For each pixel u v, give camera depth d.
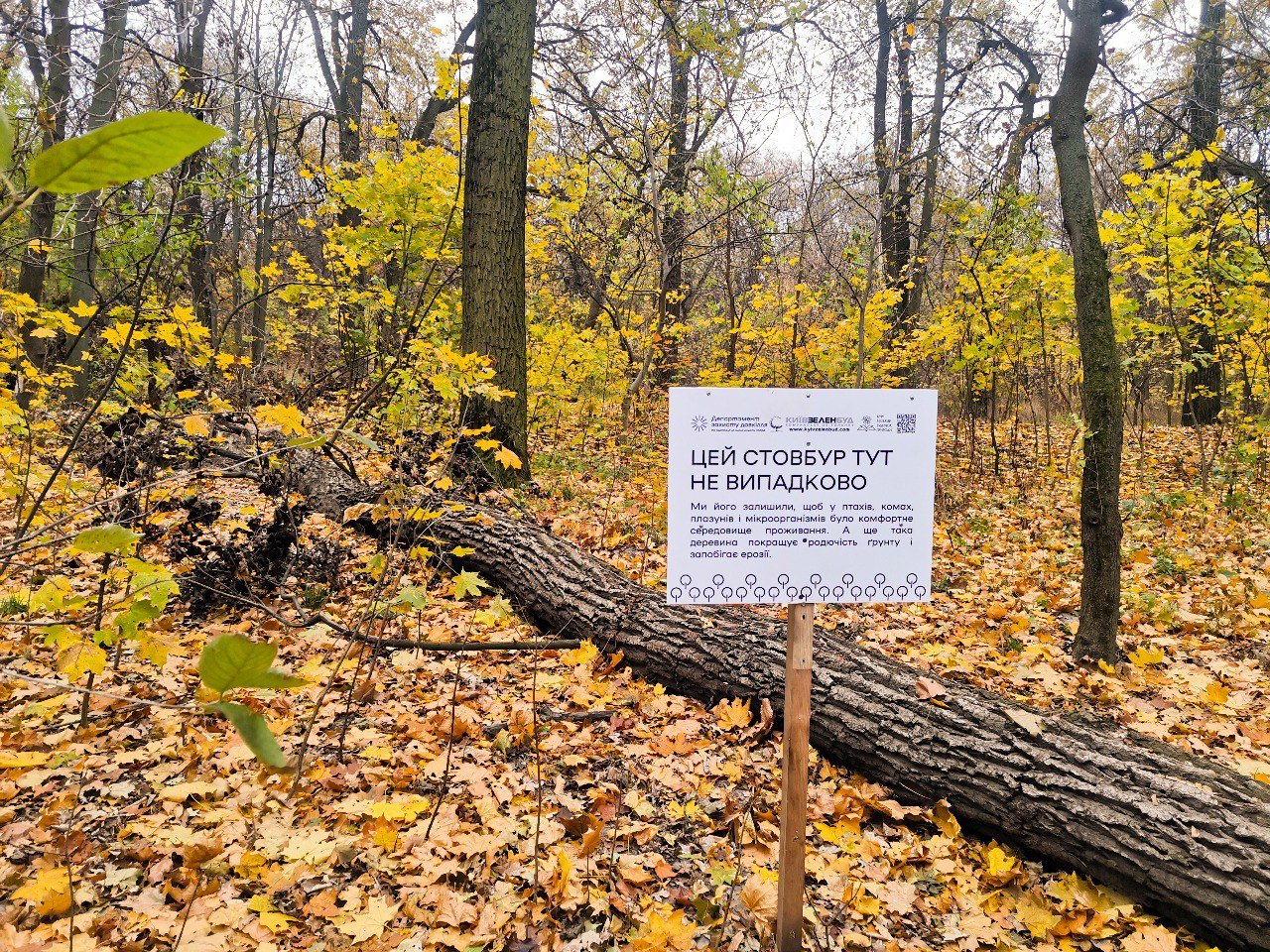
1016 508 7.34
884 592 2.15
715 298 10.96
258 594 4.25
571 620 4.09
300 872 2.35
